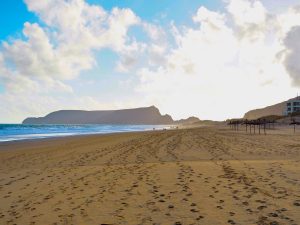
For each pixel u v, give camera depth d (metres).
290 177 10.43
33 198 8.95
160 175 11.59
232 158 16.22
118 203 7.99
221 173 11.58
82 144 29.20
